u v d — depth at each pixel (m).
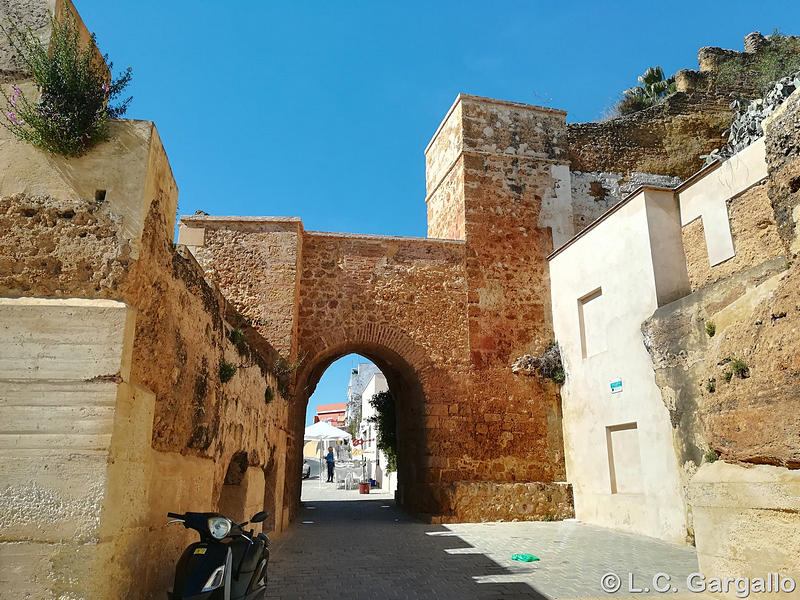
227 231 12.57
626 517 10.62
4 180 4.00
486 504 12.30
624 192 15.91
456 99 15.48
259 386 8.27
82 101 4.09
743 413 5.34
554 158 15.52
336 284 13.30
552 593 5.83
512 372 13.55
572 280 13.19
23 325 3.67
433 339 13.38
